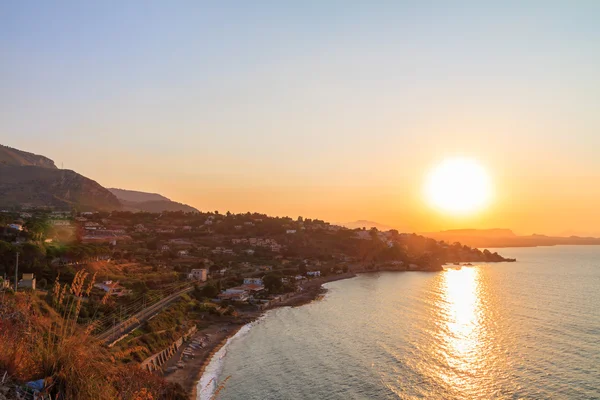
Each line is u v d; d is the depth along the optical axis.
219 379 68.81
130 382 16.94
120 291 105.81
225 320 113.94
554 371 67.25
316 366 73.56
